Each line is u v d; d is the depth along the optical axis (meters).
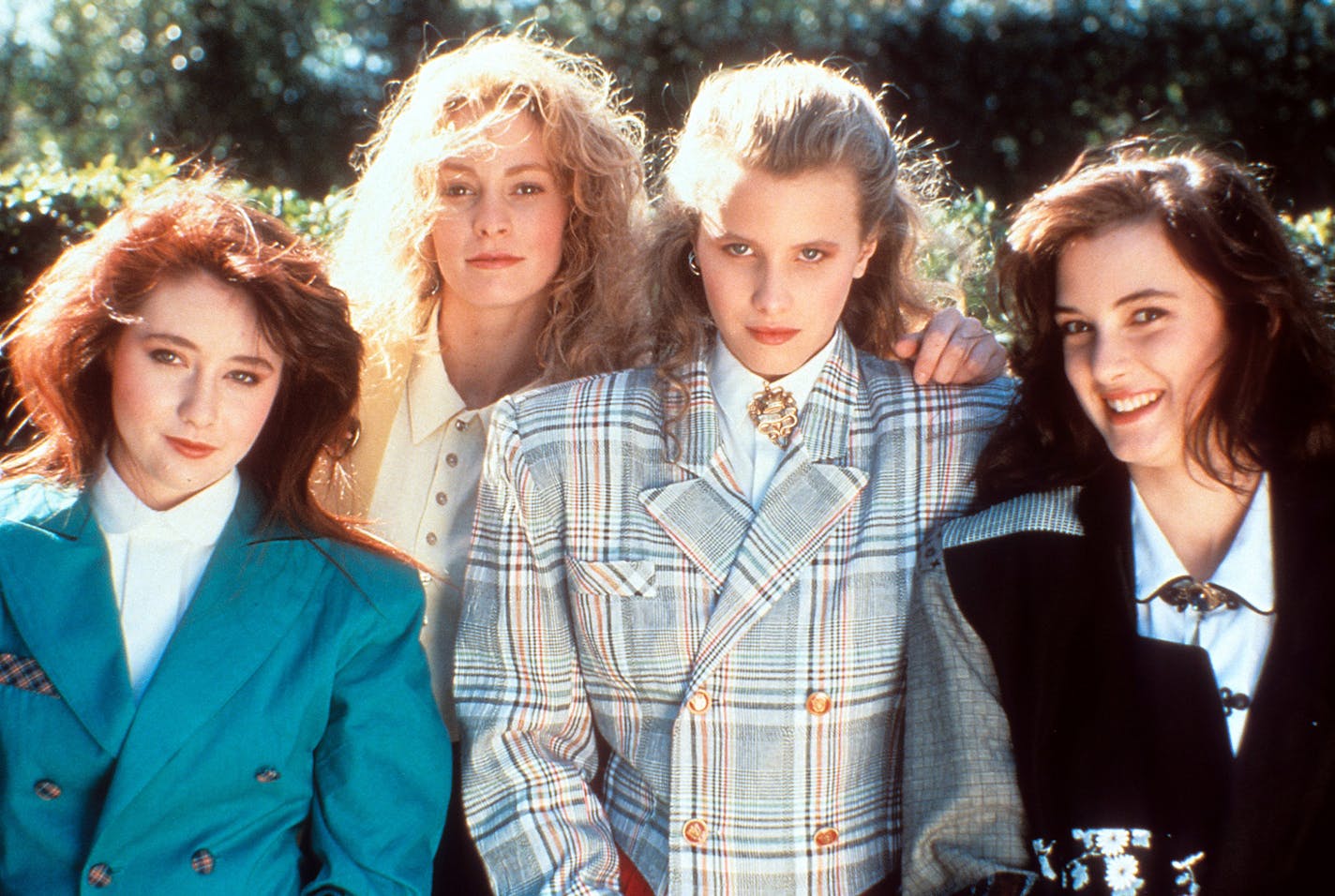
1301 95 14.62
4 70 17.25
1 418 4.33
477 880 2.86
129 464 2.39
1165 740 2.17
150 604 2.37
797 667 2.38
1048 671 2.28
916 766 2.36
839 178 2.30
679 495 2.46
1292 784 2.09
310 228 4.91
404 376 2.98
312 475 2.59
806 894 2.37
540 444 2.52
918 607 2.40
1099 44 15.09
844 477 2.44
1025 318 2.37
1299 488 2.19
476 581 2.59
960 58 15.30
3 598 2.31
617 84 15.61
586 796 2.52
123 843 2.23
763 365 2.44
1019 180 15.40
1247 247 2.13
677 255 2.54
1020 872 2.26
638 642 2.43
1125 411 2.21
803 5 15.77
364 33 17.69
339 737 2.42
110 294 2.29
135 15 17.12
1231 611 2.21
